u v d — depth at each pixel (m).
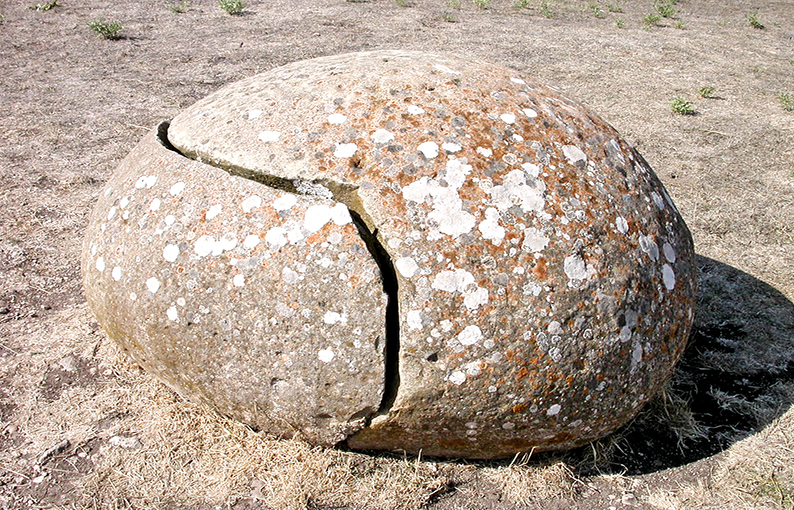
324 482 2.56
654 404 3.04
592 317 2.36
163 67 8.23
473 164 2.42
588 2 14.14
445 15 11.69
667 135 6.88
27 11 10.73
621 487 2.70
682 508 2.60
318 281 2.27
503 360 2.28
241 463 2.62
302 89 2.74
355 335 2.27
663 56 10.14
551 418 2.44
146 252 2.50
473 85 2.73
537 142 2.55
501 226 2.33
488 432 2.46
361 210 2.38
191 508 2.52
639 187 2.68
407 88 2.66
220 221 2.40
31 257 4.22
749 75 9.40
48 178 5.29
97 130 6.28
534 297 2.29
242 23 10.49
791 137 6.98
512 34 10.76
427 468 2.67
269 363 2.36
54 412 2.93
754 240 4.82
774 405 3.18
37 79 7.64
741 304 4.01
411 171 2.38
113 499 2.53
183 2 11.85
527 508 2.59
